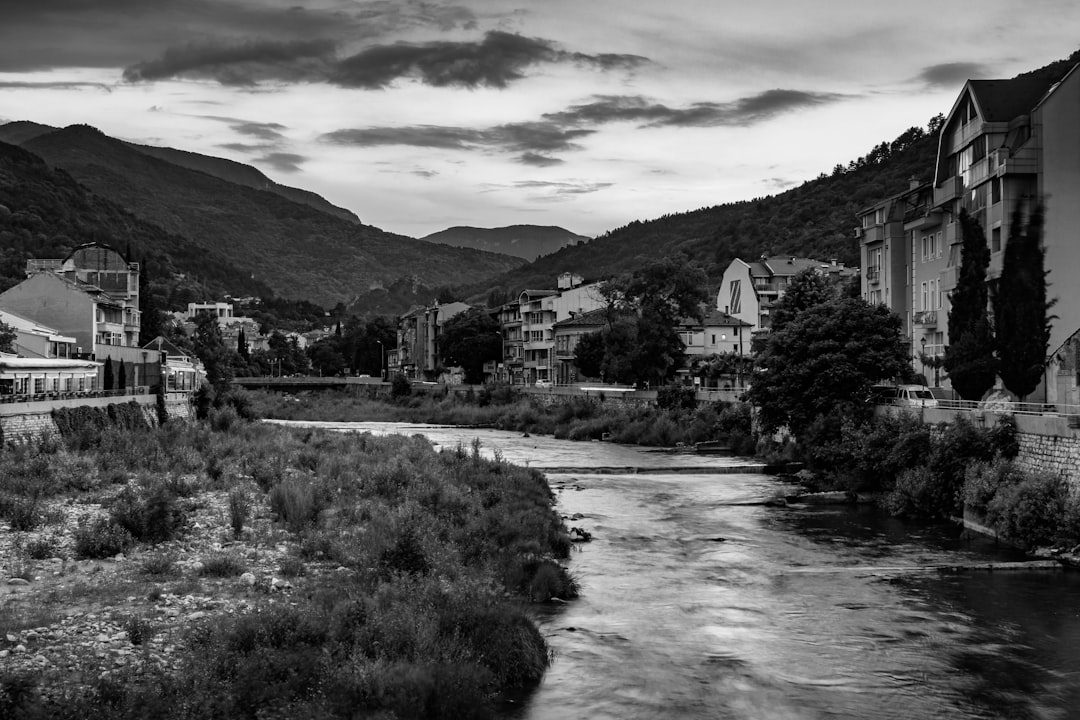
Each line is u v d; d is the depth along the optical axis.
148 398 87.00
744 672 30.59
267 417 160.00
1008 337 60.88
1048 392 58.59
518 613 33.12
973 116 67.00
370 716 24.34
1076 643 32.94
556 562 44.38
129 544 39.59
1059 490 45.91
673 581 42.31
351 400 189.00
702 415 105.44
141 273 150.25
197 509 49.09
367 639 28.78
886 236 86.00
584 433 115.38
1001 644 32.94
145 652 26.45
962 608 37.22
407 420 157.00
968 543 49.38
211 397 113.25
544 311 180.00
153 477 55.75
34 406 62.50
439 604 32.50
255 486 57.59
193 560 38.09
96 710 22.42
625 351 130.50
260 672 25.36
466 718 25.84
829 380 74.00
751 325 149.88
